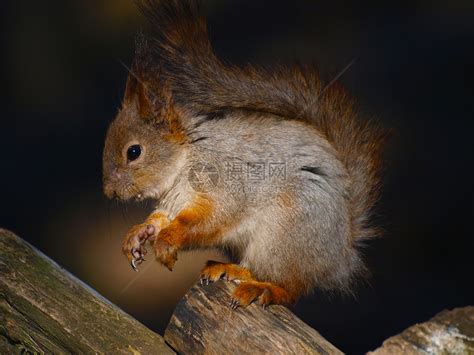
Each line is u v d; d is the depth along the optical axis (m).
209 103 3.26
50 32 4.83
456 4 4.96
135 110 3.26
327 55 4.53
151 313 3.58
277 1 4.99
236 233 3.25
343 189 3.27
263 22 4.89
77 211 3.91
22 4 4.87
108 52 4.80
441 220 3.67
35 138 4.46
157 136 3.25
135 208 3.70
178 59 3.25
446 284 3.60
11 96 4.67
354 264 3.28
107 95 4.66
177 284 3.62
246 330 3.15
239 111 3.27
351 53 4.53
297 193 3.25
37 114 4.61
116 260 3.66
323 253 3.25
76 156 4.34
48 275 3.14
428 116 4.02
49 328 3.13
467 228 3.66
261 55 4.54
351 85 4.20
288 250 3.24
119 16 4.91
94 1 4.96
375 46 4.61
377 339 3.53
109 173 3.25
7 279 3.14
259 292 3.21
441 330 3.17
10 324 3.14
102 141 4.39
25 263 3.14
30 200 4.01
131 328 3.14
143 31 3.30
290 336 3.14
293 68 3.29
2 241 3.15
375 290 3.60
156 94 3.25
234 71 3.27
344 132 3.29
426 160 3.77
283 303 3.23
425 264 3.63
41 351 3.13
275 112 3.27
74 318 3.13
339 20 4.89
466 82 4.23
